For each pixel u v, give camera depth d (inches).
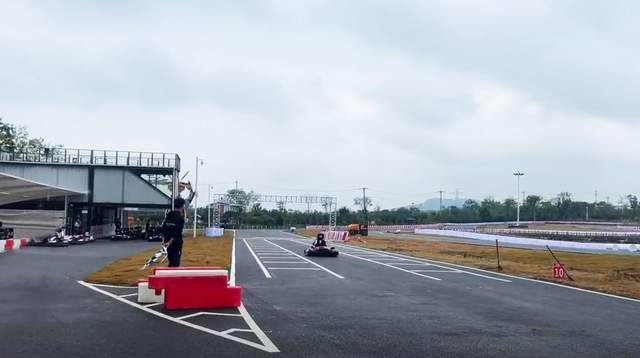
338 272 733.3
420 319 378.3
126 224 2682.1
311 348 285.9
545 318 390.0
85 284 537.3
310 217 5123.0
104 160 1879.9
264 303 439.5
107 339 301.3
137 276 601.0
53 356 263.6
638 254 1331.2
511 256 1211.9
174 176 1926.7
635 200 5319.9
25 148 2896.2
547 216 5324.8
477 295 514.0
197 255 1026.7
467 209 5639.8
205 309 401.7
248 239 2098.9
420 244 1822.1
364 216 5231.3
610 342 311.7
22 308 398.6
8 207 1813.5
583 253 1364.4
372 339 310.3
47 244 1330.0
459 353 280.7
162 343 293.1
